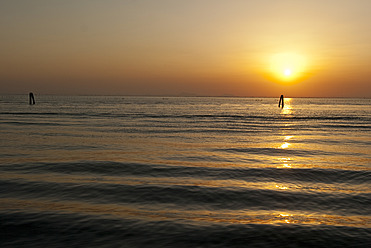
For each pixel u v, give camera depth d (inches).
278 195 517.7
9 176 615.5
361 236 361.7
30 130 1428.4
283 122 2106.3
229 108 4586.6
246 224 393.1
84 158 803.4
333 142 1171.9
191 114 2834.6
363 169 709.3
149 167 709.9
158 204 467.8
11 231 365.4
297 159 831.7
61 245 334.0
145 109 3759.8
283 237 357.7
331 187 571.5
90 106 4512.8
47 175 628.4
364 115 2957.7
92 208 445.4
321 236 361.1
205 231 370.0
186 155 869.2
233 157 849.5
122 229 373.7
